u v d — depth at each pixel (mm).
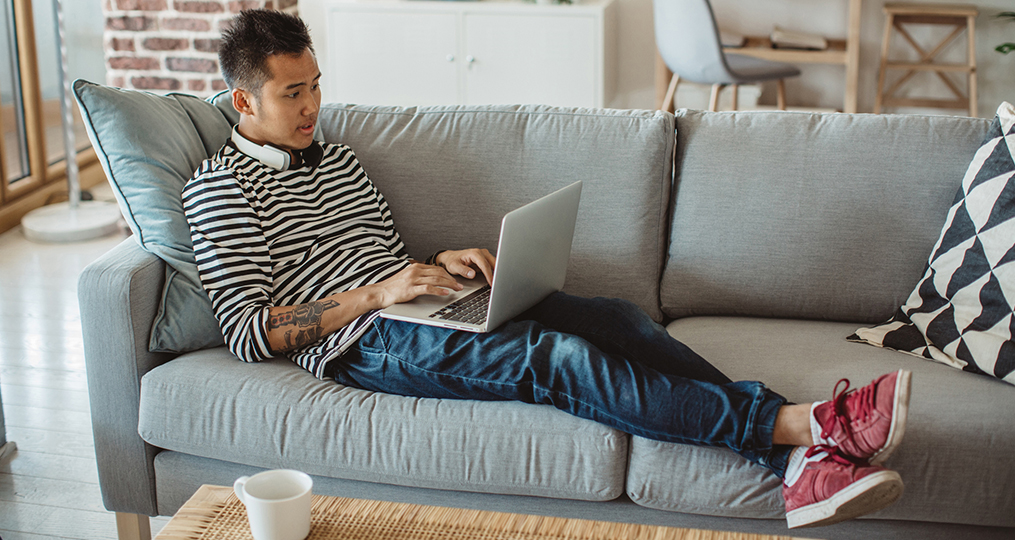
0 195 3543
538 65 3865
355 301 1513
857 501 1162
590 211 1800
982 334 1485
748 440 1271
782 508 1342
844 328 1731
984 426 1333
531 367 1377
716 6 4219
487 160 1832
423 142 1857
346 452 1422
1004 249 1519
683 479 1353
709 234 1773
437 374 1441
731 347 1618
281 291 1586
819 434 1220
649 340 1482
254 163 1616
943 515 1353
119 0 3654
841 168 1745
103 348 1506
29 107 3684
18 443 2039
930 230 1715
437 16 3871
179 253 1562
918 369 1503
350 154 1793
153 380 1483
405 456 1404
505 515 1093
